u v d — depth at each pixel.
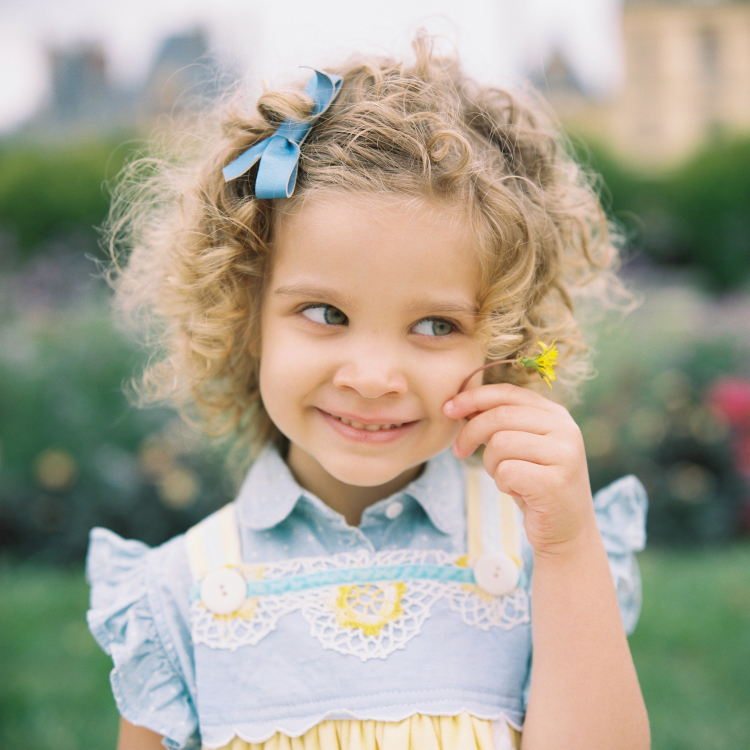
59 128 11.59
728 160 10.72
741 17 12.52
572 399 1.75
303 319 1.14
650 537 4.27
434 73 1.32
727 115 12.70
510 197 1.21
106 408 4.37
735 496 4.30
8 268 8.03
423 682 1.17
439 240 1.08
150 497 4.04
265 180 1.12
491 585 1.24
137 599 1.28
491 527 1.29
